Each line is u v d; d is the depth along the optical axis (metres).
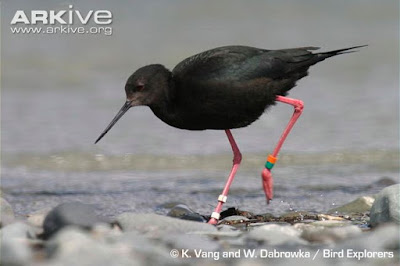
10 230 9.70
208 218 12.67
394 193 10.97
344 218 11.95
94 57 26.39
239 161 13.17
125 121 21.19
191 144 19.23
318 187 15.22
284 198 14.30
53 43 27.22
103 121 20.92
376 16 31.89
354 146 18.56
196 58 12.63
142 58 26.44
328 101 22.56
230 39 28.39
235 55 12.56
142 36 28.33
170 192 15.01
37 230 10.23
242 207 13.57
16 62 25.77
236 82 12.34
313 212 12.80
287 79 12.95
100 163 17.64
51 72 25.22
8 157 17.95
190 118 12.64
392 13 32.12
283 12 31.95
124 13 29.69
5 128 20.12
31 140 19.23
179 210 12.46
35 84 24.16
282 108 22.23
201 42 27.94
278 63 12.72
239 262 9.02
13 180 16.11
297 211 12.81
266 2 32.72
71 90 23.80
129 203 13.98
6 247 8.77
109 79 24.70
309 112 21.61
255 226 11.46
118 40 27.86
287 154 18.14
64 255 8.53
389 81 24.66
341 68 26.34
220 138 19.81
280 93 13.06
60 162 17.69
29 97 23.00
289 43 28.25
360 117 21.00
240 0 32.22
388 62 26.83
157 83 12.63
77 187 15.50
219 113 12.54
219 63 12.41
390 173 16.44
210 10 31.31
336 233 9.99
